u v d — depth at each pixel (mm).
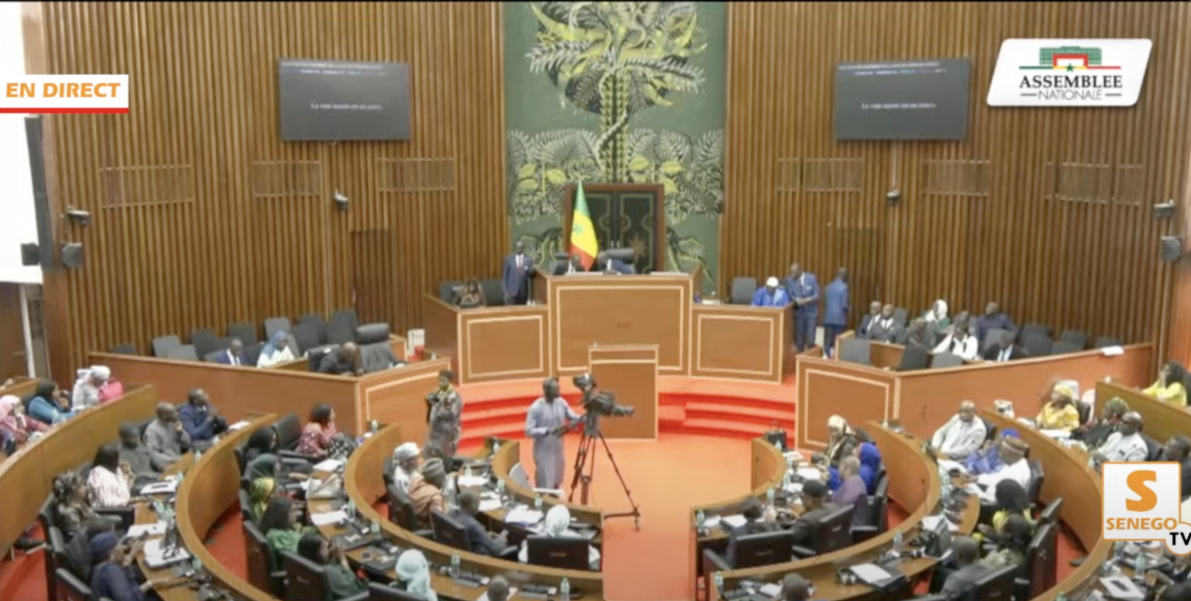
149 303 14188
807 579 7500
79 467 9852
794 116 16156
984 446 10594
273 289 15438
